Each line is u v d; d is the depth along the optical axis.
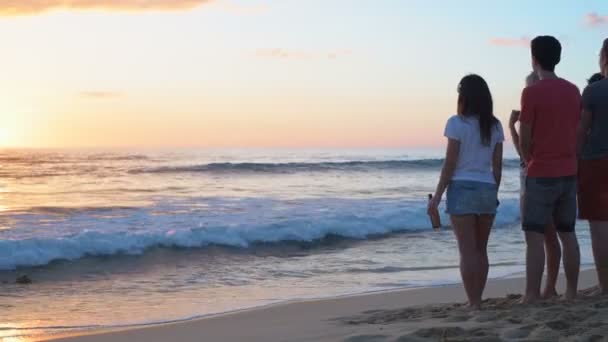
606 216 5.46
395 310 5.95
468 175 5.15
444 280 9.23
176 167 35.56
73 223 14.68
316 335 5.02
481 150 5.14
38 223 14.61
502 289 7.95
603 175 5.38
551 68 5.25
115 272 10.51
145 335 5.86
